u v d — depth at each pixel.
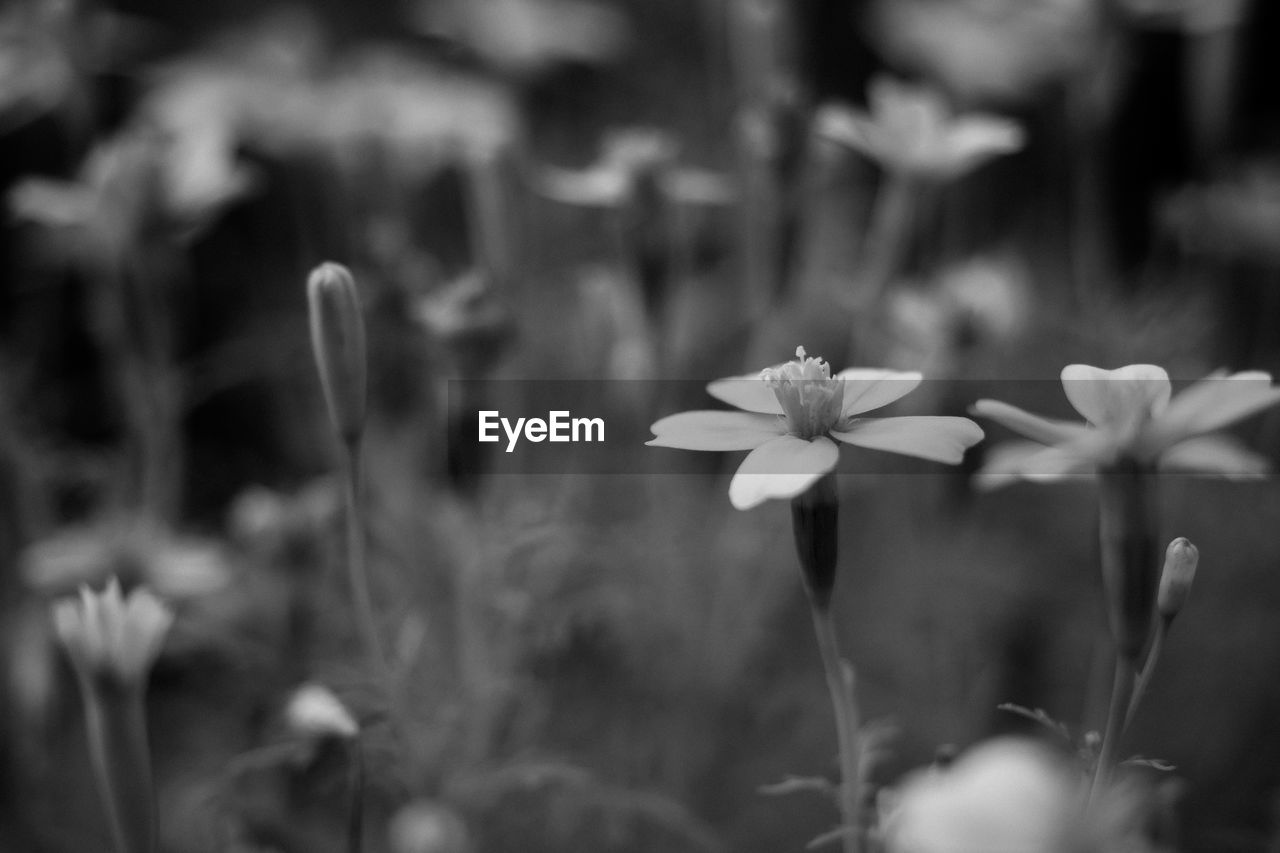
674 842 0.44
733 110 0.59
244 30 0.65
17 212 0.45
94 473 0.51
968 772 0.29
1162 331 0.57
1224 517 0.53
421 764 0.40
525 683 0.43
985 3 0.62
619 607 0.45
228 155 0.54
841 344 0.55
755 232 0.47
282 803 0.42
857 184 0.67
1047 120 0.65
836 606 0.52
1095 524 0.39
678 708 0.45
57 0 0.51
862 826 0.36
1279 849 0.42
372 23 0.78
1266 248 0.56
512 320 0.42
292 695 0.42
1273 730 0.47
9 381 0.53
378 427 0.49
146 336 0.46
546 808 0.43
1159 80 0.69
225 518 0.59
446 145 0.51
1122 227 0.70
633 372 0.46
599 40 0.65
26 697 0.46
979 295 0.48
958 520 0.52
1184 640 0.50
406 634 0.42
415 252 0.55
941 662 0.47
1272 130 0.66
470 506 0.43
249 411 0.63
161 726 0.50
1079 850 0.29
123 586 0.44
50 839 0.45
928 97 0.48
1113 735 0.33
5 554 0.47
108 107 0.68
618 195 0.44
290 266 0.65
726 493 0.51
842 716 0.35
